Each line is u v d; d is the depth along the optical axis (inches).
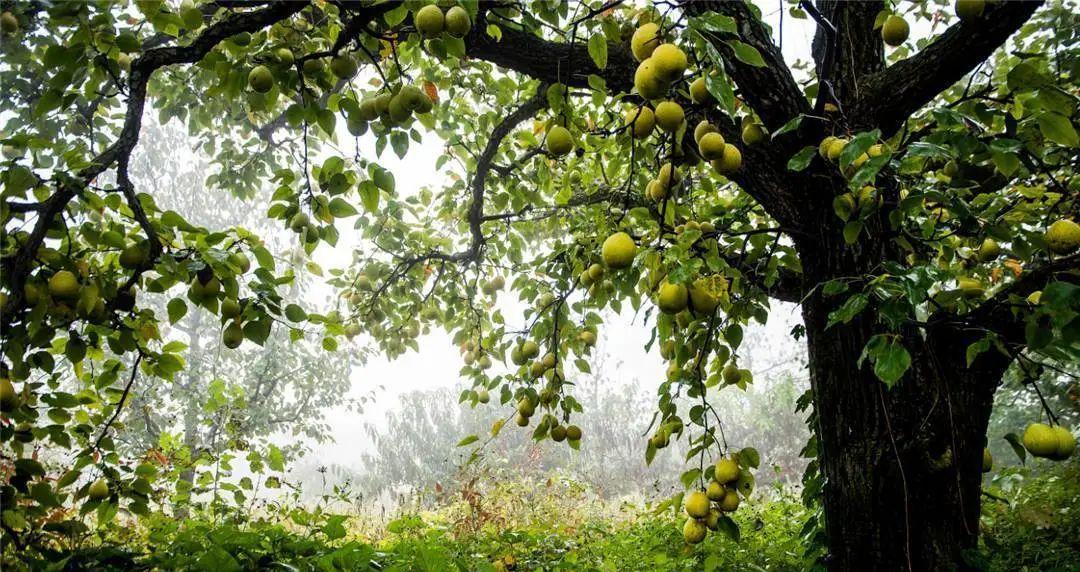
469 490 203.2
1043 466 189.6
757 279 107.0
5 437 71.8
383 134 83.4
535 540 138.9
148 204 72.9
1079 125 70.7
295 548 90.4
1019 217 97.3
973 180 86.1
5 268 61.5
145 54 75.2
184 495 126.5
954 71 80.0
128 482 87.1
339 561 83.4
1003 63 131.6
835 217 84.4
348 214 79.0
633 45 64.9
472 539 156.7
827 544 89.0
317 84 82.1
